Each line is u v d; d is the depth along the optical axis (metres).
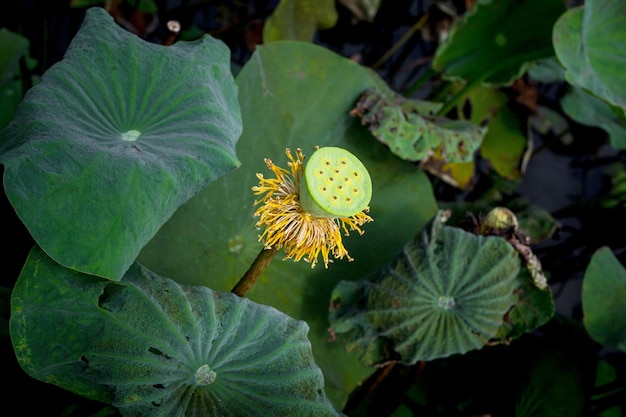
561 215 1.25
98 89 0.62
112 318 0.57
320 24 1.09
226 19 1.17
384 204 0.87
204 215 0.77
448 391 0.99
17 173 0.53
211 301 0.59
